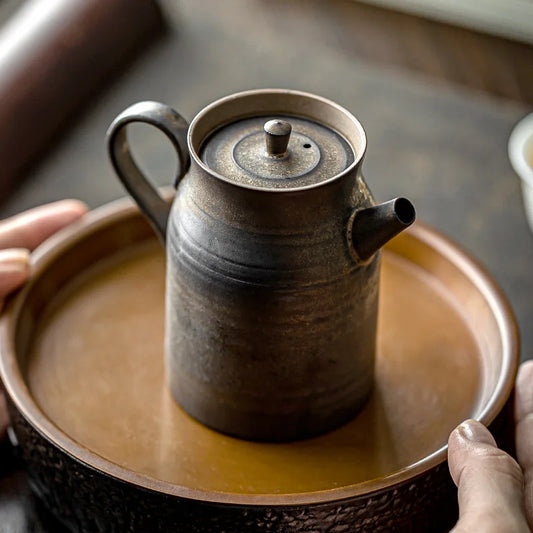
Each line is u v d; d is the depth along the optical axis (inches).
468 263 22.6
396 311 22.6
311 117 19.6
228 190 18.2
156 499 18.5
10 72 27.5
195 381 20.0
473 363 21.7
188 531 18.7
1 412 21.5
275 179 18.5
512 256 25.6
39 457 19.8
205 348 19.4
